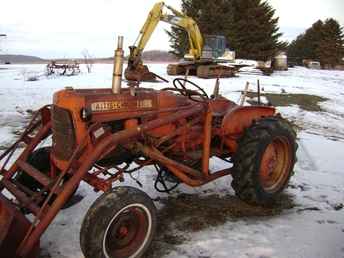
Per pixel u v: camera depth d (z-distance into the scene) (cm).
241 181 429
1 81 1617
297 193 492
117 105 381
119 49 385
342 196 486
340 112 1185
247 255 353
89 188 479
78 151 342
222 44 2191
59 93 373
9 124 837
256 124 446
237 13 3316
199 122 436
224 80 1819
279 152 470
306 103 1281
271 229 400
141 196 329
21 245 304
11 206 317
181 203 455
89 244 305
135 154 411
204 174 423
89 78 1788
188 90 463
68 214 416
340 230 400
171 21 1673
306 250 361
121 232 326
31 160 408
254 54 3316
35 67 2688
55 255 344
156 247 362
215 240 376
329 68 4738
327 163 620
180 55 3222
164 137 403
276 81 1961
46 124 413
